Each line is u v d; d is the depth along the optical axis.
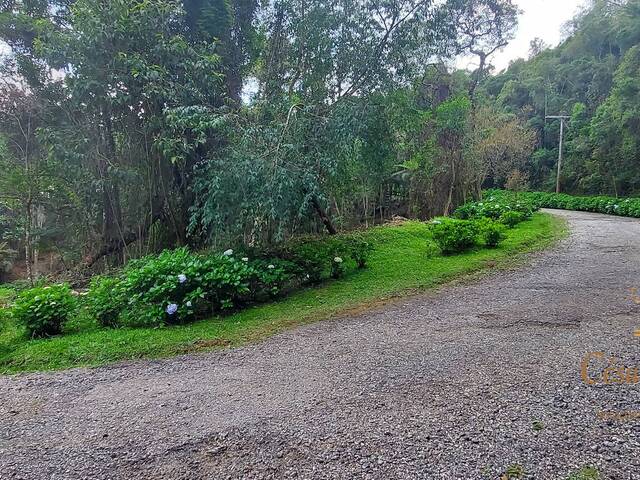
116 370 3.20
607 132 18.69
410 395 2.47
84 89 5.67
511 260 6.89
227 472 1.83
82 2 5.63
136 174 6.29
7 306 5.02
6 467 1.96
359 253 6.33
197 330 3.98
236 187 5.08
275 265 5.16
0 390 2.92
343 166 6.06
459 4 6.39
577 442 1.91
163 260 4.64
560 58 29.95
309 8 6.18
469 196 16.77
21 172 6.75
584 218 14.57
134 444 2.11
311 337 3.73
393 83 6.11
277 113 5.89
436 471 1.75
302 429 2.15
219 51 7.09
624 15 21.89
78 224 7.61
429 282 5.57
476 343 3.33
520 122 24.16
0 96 6.81
